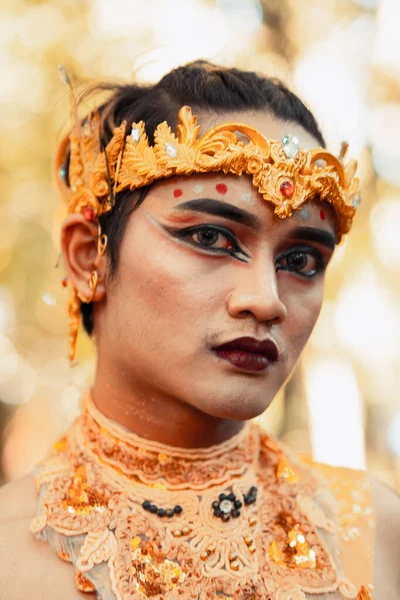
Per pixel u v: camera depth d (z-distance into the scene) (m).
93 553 1.13
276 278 1.24
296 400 5.10
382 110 5.00
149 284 1.21
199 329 1.18
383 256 5.20
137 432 1.28
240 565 1.18
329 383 5.10
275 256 1.24
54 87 4.85
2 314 5.24
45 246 5.21
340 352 5.14
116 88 1.50
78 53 4.14
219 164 1.18
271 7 4.51
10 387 5.54
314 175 1.23
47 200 5.19
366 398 5.44
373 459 5.74
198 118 1.26
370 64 4.96
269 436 1.46
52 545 1.16
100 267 1.33
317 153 1.26
